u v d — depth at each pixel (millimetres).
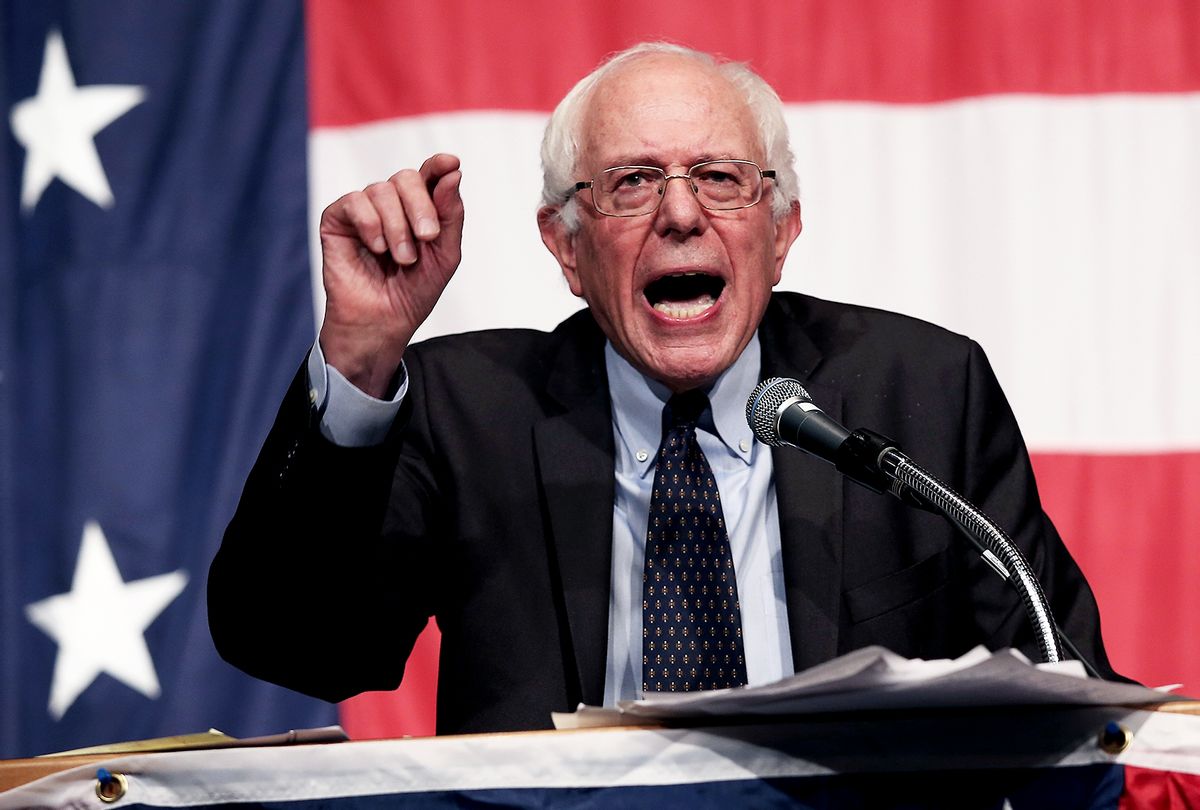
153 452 9461
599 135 5895
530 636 5547
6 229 9648
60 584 9391
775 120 6152
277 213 9594
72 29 9750
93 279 9555
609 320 5906
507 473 5883
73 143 9680
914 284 9164
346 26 9625
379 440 4863
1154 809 3338
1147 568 8914
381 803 3369
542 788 3344
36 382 9555
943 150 9250
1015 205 9125
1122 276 9062
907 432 6004
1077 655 4051
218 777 3396
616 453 5949
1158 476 8938
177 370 9516
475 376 6180
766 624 5641
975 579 5742
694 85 5879
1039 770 3375
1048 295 9070
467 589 5719
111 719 9297
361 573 4945
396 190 4824
